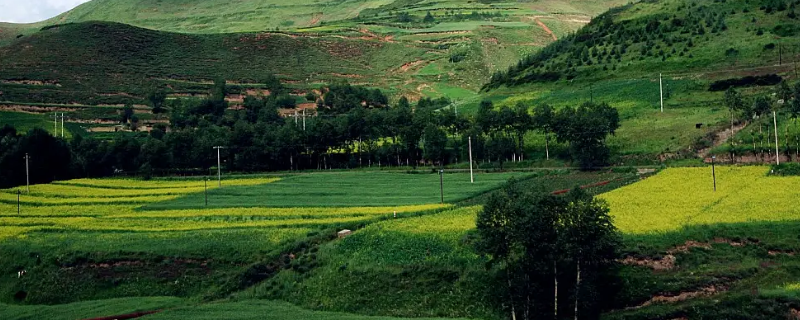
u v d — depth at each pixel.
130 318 95.50
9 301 110.62
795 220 99.38
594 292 88.19
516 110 191.12
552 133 192.88
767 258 92.44
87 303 104.69
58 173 196.88
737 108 170.75
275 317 89.81
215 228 125.62
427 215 121.44
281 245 113.81
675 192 122.69
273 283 104.12
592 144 165.50
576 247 87.69
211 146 199.88
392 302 93.81
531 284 91.50
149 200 154.88
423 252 101.81
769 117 169.75
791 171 131.50
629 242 95.56
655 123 189.12
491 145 183.50
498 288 91.44
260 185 166.88
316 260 106.94
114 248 117.25
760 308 80.50
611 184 140.25
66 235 127.12
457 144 196.38
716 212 106.50
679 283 87.94
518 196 95.12
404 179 166.25
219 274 108.44
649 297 87.31
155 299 103.50
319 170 196.62
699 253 93.81
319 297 98.19
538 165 175.75
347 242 109.44
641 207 112.94
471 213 119.94
